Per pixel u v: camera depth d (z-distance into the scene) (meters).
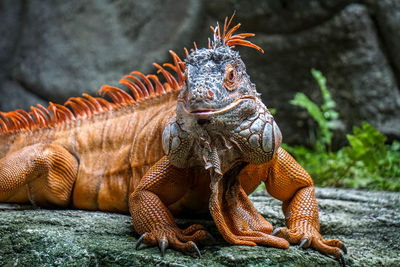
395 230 4.76
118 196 4.87
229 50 3.44
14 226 4.15
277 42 11.11
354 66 10.57
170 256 3.38
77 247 3.71
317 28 10.85
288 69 11.22
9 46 13.27
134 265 3.38
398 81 10.53
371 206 5.57
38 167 5.15
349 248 4.23
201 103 3.11
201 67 3.29
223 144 3.33
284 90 11.33
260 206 5.37
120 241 3.80
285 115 11.40
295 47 11.05
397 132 10.23
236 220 3.75
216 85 3.18
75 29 12.48
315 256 3.48
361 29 10.45
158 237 3.54
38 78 12.45
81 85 12.01
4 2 13.55
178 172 3.93
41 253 3.75
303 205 3.91
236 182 3.72
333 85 10.93
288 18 10.93
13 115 6.16
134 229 4.17
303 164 9.57
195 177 4.01
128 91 11.74
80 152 5.35
